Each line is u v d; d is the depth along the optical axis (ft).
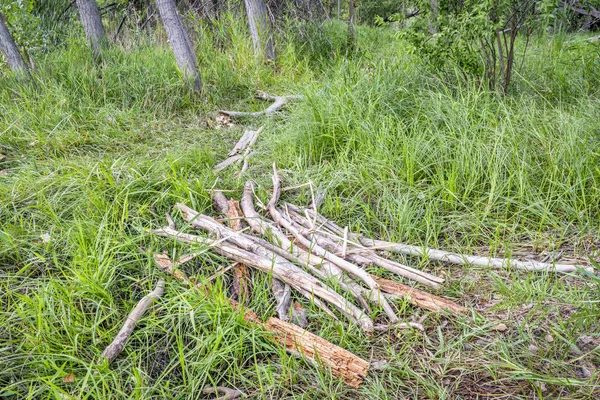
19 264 9.45
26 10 20.83
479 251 10.01
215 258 9.72
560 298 8.33
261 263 9.04
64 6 28.45
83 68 19.21
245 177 12.70
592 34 26.89
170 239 10.05
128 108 17.72
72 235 9.87
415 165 12.05
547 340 7.65
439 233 10.63
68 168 12.48
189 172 13.01
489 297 8.75
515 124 13.14
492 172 11.23
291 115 16.12
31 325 7.73
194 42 23.80
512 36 15.40
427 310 8.50
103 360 7.26
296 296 8.87
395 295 8.76
